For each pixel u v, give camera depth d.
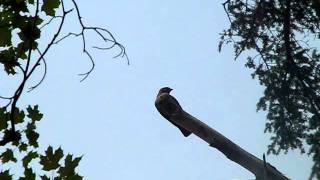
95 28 2.81
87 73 2.79
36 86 2.48
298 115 11.78
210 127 8.00
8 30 2.66
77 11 2.74
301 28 11.37
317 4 10.80
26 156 2.64
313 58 11.37
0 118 2.56
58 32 2.60
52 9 2.69
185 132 8.18
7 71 2.64
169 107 7.78
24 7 2.70
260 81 12.18
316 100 11.19
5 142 2.40
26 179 2.51
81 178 2.61
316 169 11.86
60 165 2.57
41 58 2.48
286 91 11.64
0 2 2.67
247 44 11.67
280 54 11.84
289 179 7.87
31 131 2.66
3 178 2.46
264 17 11.44
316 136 12.04
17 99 2.40
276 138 12.41
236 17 11.77
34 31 2.63
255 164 7.88
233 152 7.93
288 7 10.96
